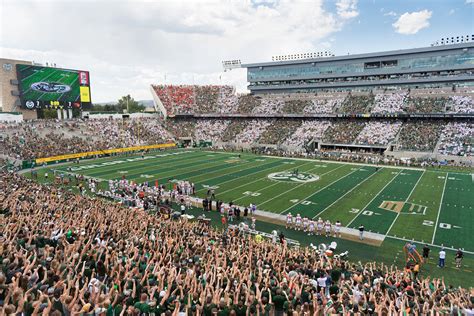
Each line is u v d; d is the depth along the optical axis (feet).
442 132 191.42
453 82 239.30
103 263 37.09
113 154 210.59
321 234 80.18
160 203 99.55
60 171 157.79
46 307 23.32
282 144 226.58
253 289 37.04
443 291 44.11
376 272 51.26
